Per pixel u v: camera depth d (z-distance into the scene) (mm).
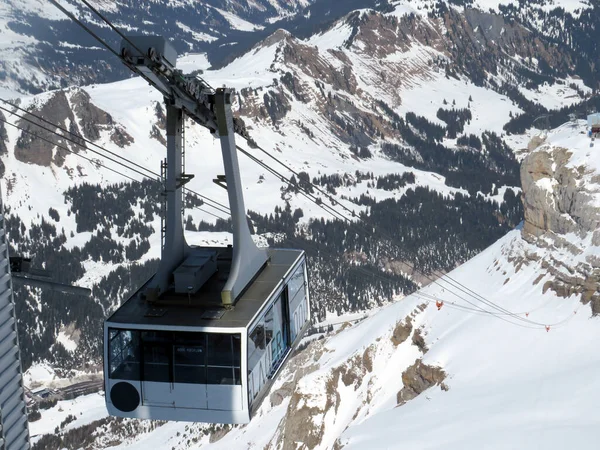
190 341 19688
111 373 20094
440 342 98375
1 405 16562
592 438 60688
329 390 106312
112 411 20344
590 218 92938
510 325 93000
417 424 78312
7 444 16734
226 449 131000
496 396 76875
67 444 193375
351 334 127312
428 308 109812
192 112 21438
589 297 88188
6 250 17109
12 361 17188
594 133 99000
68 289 18172
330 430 101625
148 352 19875
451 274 118812
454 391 84188
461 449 68062
